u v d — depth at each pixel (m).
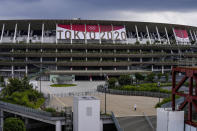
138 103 57.56
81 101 39.19
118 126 40.12
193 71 29.78
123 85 78.00
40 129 53.41
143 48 122.94
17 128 39.09
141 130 39.19
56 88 81.88
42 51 114.25
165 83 86.25
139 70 114.06
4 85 79.19
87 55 114.12
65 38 119.31
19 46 114.38
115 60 117.62
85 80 106.56
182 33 139.75
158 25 133.62
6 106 53.22
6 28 126.25
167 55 123.81
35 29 127.62
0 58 117.06
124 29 127.50
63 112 45.06
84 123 39.41
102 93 71.94
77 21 123.12
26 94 58.38
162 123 32.53
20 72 114.75
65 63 111.00
